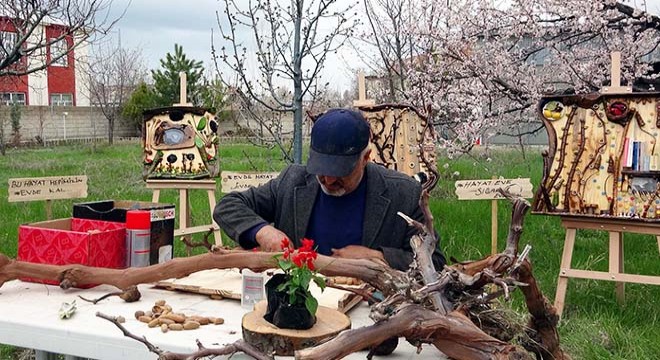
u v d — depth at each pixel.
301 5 4.91
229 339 1.80
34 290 2.26
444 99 7.51
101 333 1.84
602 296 4.45
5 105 19.17
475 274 1.66
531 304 1.79
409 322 1.44
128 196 8.33
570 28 6.72
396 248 2.35
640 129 3.84
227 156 12.40
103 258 2.36
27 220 6.91
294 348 1.65
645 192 3.84
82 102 27.16
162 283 2.28
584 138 3.97
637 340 3.68
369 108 4.18
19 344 1.93
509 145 13.55
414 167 4.08
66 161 13.37
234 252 2.12
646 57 7.84
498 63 6.88
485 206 6.93
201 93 11.83
